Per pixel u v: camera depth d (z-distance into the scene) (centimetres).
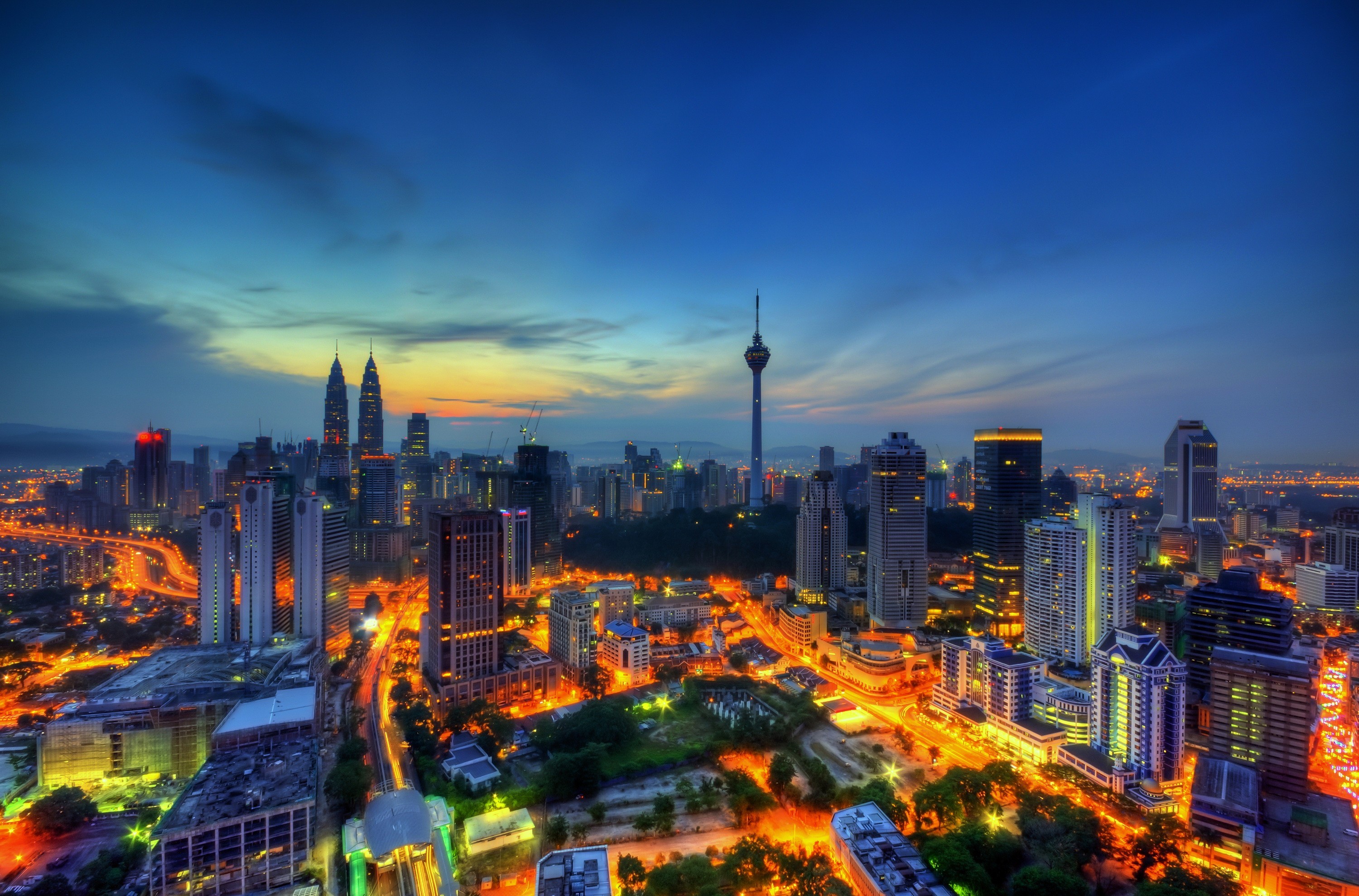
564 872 18662
